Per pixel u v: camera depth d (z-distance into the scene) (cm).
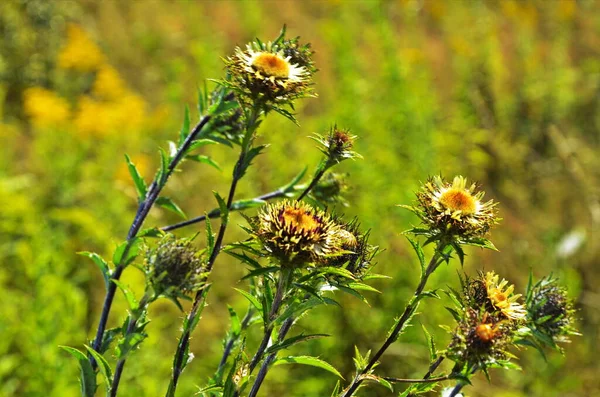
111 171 163
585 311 164
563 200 223
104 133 176
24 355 109
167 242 69
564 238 181
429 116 215
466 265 163
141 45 259
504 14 398
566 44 364
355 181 160
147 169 175
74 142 171
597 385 145
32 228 128
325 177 76
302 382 118
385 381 69
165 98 222
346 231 69
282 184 163
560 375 147
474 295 70
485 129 256
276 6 337
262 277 70
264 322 68
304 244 68
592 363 151
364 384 70
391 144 191
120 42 260
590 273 183
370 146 182
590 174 243
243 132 76
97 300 132
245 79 71
